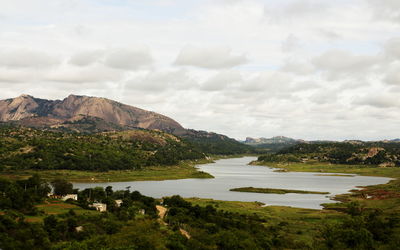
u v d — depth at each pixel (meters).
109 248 108.69
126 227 135.12
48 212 146.00
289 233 150.62
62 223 123.56
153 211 173.00
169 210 177.12
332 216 181.62
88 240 114.19
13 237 109.31
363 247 122.31
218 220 162.62
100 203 177.12
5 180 179.75
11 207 141.62
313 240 138.50
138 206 175.75
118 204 181.25
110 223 135.75
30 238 110.00
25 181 190.62
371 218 163.62
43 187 195.00
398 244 121.62
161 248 114.62
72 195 189.50
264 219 174.88
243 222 161.50
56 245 107.31
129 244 114.31
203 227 152.62
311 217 180.62
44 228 118.75
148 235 125.44
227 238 131.62
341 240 127.62
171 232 134.50
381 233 137.62
